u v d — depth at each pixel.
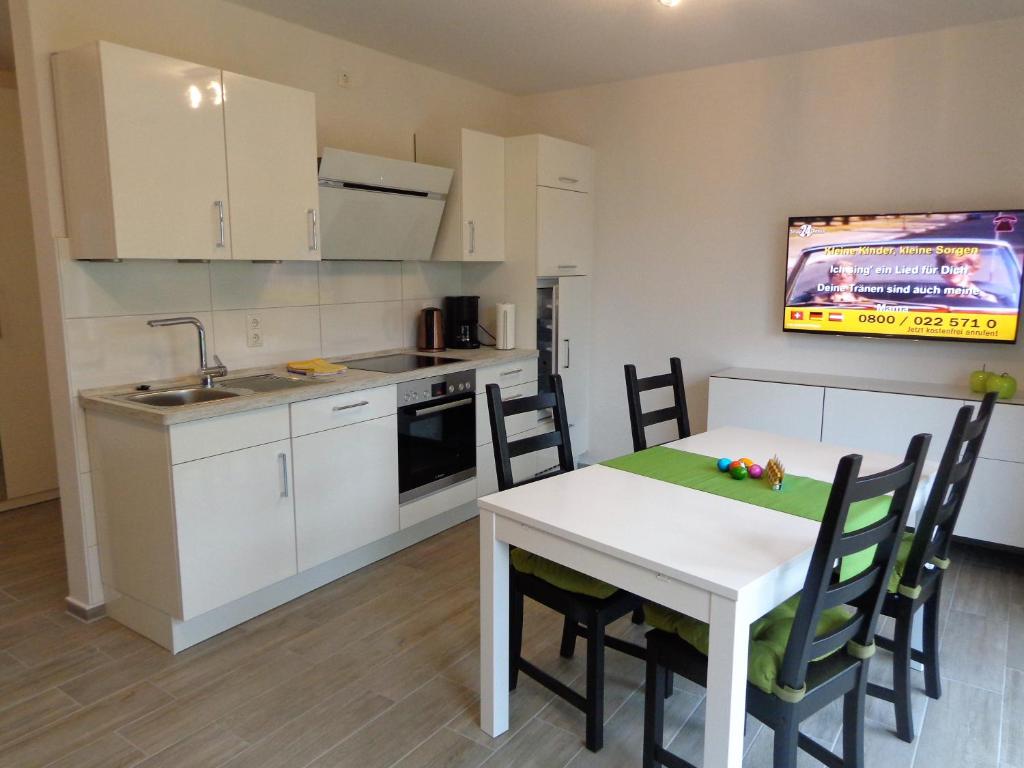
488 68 3.94
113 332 2.68
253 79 2.69
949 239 3.28
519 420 4.01
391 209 3.43
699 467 2.29
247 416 2.54
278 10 3.05
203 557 2.45
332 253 3.33
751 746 2.03
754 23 3.19
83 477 2.63
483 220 3.89
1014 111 3.16
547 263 4.04
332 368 3.13
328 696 2.25
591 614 1.97
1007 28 3.13
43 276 2.54
